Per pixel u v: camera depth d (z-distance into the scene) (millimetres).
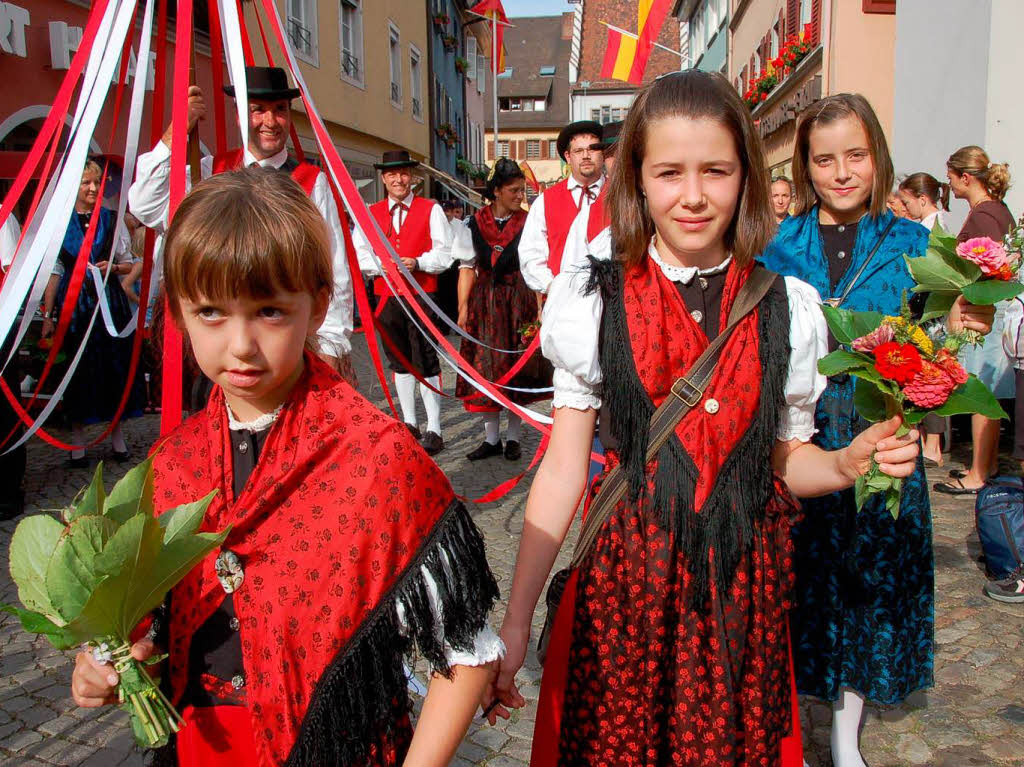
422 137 20875
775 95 15289
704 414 1416
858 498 1404
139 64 2744
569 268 1564
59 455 5852
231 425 1243
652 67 34812
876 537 2098
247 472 1219
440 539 1164
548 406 7258
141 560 1018
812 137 2229
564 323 1492
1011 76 6344
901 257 2170
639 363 1431
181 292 1107
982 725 2633
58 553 1011
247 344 1106
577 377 1520
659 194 1409
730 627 1404
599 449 3467
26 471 5438
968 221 4723
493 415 5742
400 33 18453
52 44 8117
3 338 2225
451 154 25469
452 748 1171
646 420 1431
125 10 2545
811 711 2711
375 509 1138
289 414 1205
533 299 5637
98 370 5422
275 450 1195
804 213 2344
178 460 1251
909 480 2131
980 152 4746
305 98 2824
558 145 4688
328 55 14062
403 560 1140
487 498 3164
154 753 1331
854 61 10320
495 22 21484
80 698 1121
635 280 1482
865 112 2158
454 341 6730
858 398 1391
